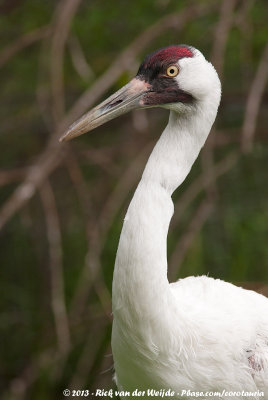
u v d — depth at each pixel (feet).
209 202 36.60
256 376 21.65
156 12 40.42
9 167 43.86
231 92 42.16
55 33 35.58
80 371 39.01
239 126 42.91
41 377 40.83
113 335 20.88
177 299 21.47
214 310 21.61
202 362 20.97
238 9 40.27
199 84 20.72
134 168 37.32
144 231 19.48
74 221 43.06
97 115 20.94
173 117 21.21
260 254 39.70
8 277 44.39
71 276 41.98
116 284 19.83
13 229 44.37
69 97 43.45
